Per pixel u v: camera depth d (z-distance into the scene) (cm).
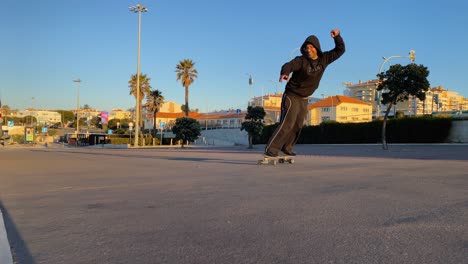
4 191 561
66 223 343
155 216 366
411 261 229
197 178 683
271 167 895
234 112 12050
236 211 380
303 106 915
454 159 1184
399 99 2538
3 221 350
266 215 359
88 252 258
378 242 268
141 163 1158
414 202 413
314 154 1741
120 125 13262
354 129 4744
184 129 5331
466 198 435
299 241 274
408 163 1002
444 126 3759
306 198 446
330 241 273
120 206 421
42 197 499
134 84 7081
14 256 251
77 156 1775
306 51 824
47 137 10238
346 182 588
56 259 245
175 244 273
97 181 673
